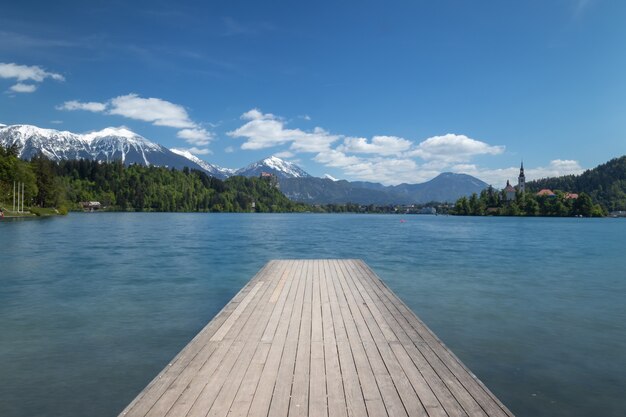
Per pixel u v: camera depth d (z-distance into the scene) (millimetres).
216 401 6016
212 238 53438
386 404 5973
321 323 10336
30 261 29625
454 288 20812
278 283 16109
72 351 11633
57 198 141000
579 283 22438
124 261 29969
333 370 7242
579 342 12641
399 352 8195
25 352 11539
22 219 99188
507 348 12062
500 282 22547
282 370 7223
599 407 8625
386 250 40094
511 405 8664
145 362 10844
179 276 23797
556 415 8297
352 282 16328
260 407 5848
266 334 9383
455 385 6637
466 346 12219
